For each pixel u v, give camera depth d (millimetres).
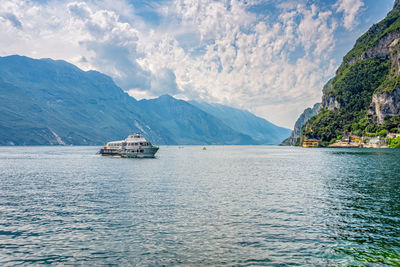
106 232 29469
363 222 32000
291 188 54781
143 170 94562
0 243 26938
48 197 47594
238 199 44594
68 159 163375
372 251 24547
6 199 46219
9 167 110250
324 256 23672
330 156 169250
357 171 81625
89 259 23469
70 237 28234
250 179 69125
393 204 40156
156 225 31516
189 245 25969
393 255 23797
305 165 110625
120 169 98562
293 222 32219
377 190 50938
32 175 81625
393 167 90250
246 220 33094
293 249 25047
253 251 24641
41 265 22578
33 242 27094
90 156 196750
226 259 23203
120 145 172625
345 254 24016
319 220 32875
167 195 48281
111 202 43125
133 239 27500
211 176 76188
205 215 35250
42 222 33156
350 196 46031
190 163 129500
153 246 25812
